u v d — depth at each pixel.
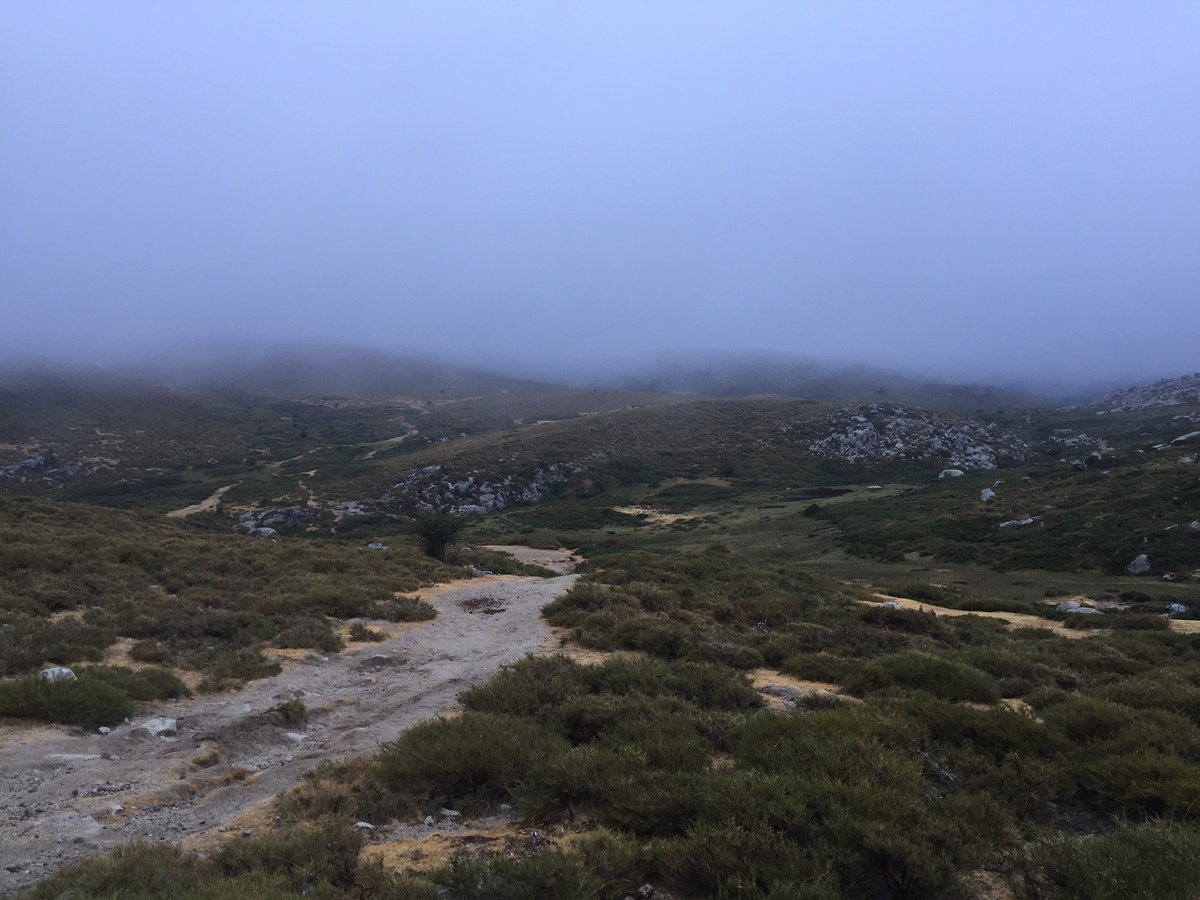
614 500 96.56
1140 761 6.82
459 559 35.19
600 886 4.87
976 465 113.00
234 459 134.12
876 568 47.78
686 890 5.04
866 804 5.67
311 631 15.47
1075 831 6.38
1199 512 43.38
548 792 6.57
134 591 17.64
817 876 4.74
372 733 9.48
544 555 54.38
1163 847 5.03
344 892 4.99
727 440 127.25
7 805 6.70
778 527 68.12
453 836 6.16
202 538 32.09
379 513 82.56
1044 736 7.93
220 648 13.48
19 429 127.44
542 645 15.59
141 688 10.32
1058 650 16.84
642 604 19.97
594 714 8.79
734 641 15.30
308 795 6.98
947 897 4.84
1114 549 41.97
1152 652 17.42
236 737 9.15
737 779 6.15
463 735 7.60
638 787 6.36
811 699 10.23
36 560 18.66
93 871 5.12
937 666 11.56
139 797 7.17
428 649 15.55
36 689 9.02
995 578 41.38
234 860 5.38
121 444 131.75
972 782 6.88
